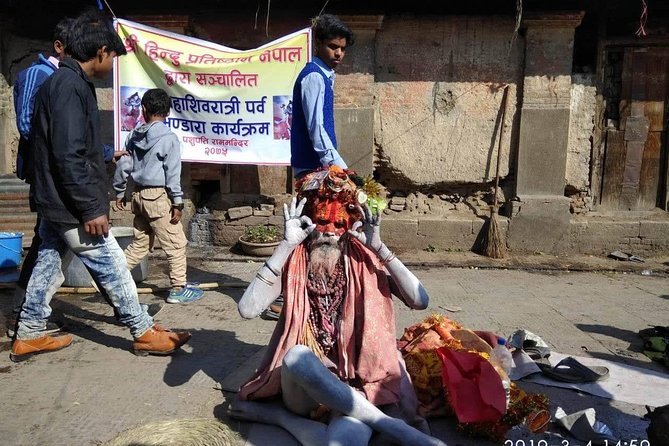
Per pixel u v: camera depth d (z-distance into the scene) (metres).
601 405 3.46
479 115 7.32
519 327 4.82
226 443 2.93
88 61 3.72
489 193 7.53
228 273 6.42
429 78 7.28
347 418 2.82
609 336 4.67
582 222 7.32
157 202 5.13
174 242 5.27
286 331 3.10
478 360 3.04
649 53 7.39
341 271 3.16
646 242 7.34
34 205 3.82
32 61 7.49
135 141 5.15
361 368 3.05
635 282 6.40
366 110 7.25
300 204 3.10
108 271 3.86
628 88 7.45
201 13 7.36
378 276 3.19
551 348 4.38
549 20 6.97
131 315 3.96
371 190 3.19
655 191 7.55
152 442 2.88
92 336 4.41
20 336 3.98
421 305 3.15
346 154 7.34
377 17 7.04
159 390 3.54
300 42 6.71
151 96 5.09
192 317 4.91
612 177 7.57
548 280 6.38
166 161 5.06
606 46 7.39
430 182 7.50
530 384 3.71
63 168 3.49
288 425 3.00
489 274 6.58
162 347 4.01
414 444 2.75
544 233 7.32
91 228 3.62
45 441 2.94
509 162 7.39
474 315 5.11
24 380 3.63
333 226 3.17
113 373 3.76
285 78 6.79
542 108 7.18
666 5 7.29
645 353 4.27
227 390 3.54
